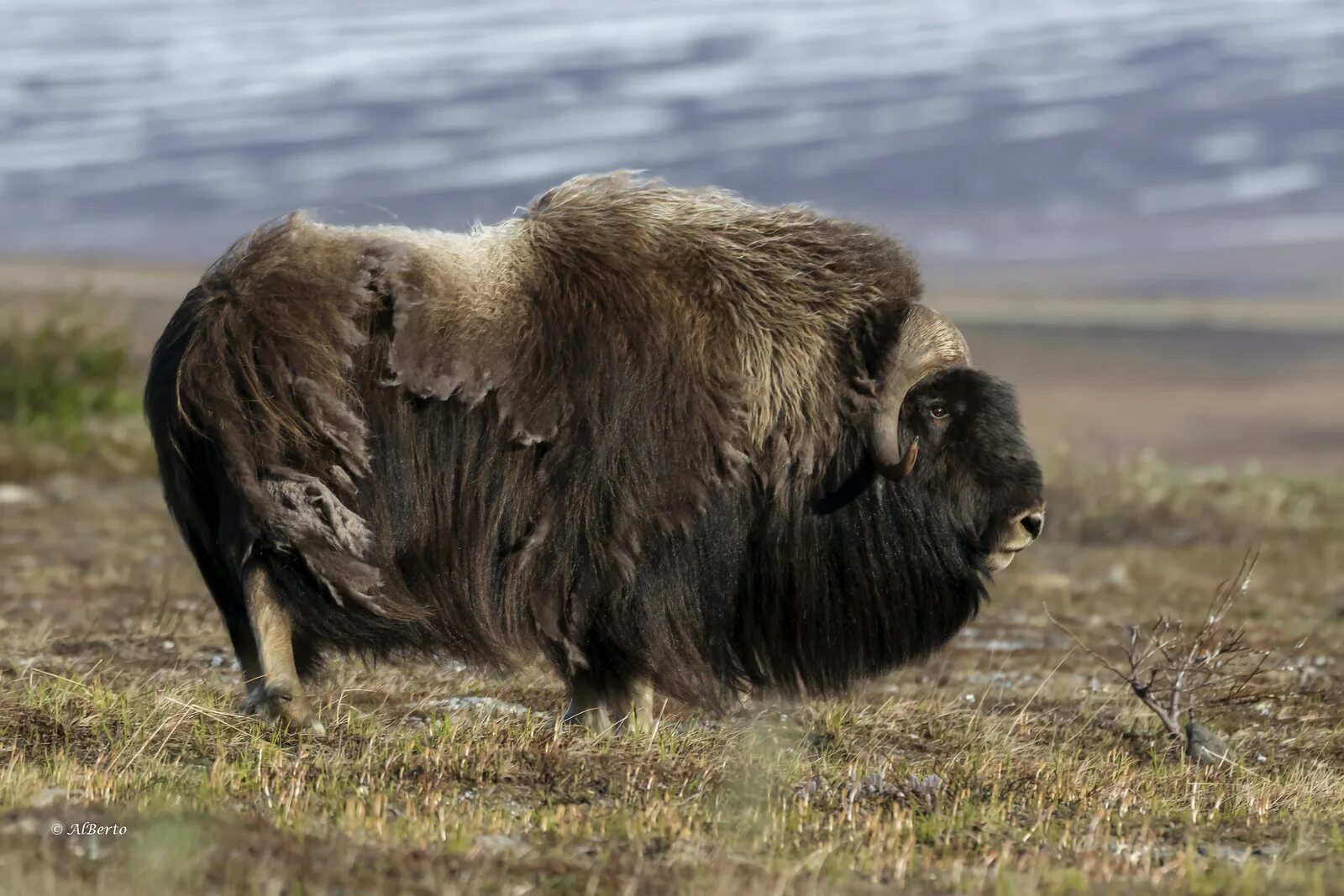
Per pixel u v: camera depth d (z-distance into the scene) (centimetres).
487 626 2514
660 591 2569
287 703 2386
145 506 5928
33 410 6938
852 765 2405
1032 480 2695
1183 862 1953
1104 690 3173
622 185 2680
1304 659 3609
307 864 1731
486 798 2170
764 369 2620
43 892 1575
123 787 2044
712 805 2156
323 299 2430
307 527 2383
